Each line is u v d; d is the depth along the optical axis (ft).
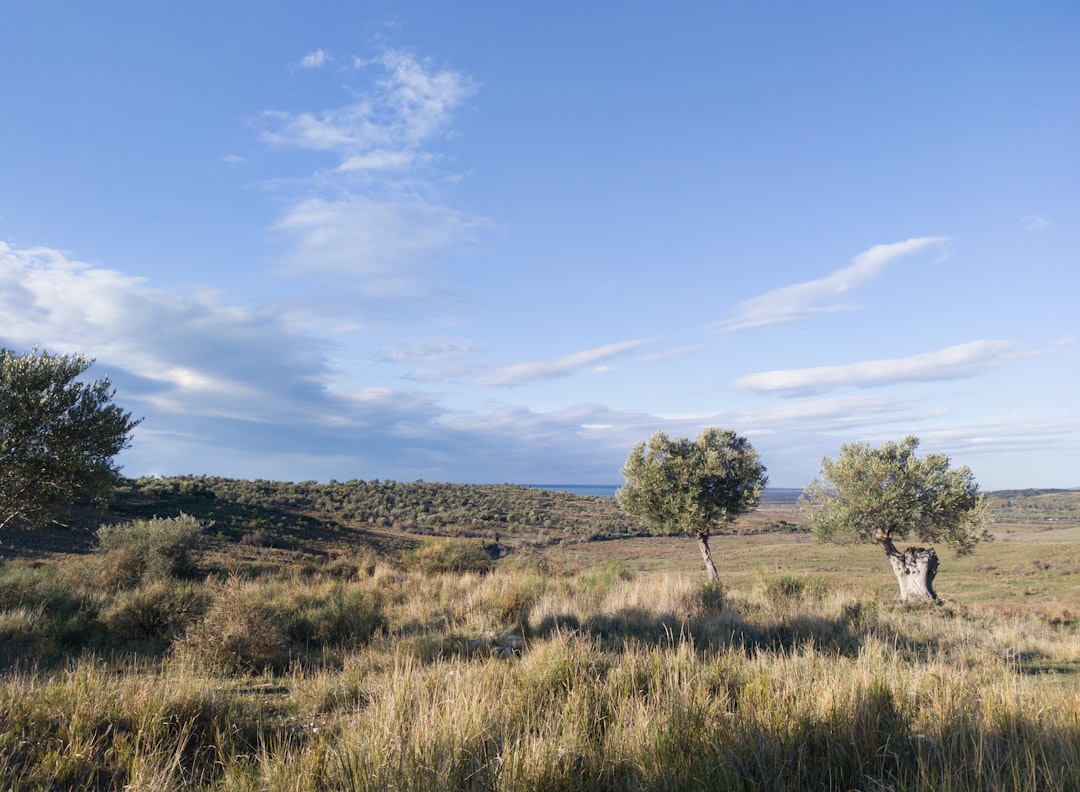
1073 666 29.53
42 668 24.85
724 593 46.24
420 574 70.74
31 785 12.55
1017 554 162.71
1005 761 11.98
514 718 15.15
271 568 82.74
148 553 62.39
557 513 269.23
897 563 81.61
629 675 18.51
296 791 11.56
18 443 35.65
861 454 87.25
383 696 16.99
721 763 11.59
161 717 16.11
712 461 79.82
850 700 14.84
